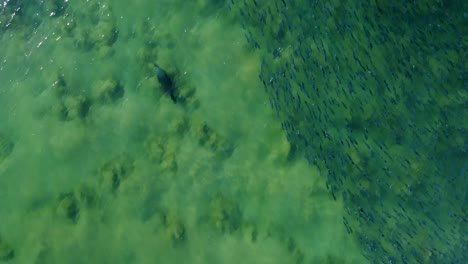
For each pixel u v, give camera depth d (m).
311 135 7.84
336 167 7.72
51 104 8.12
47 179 7.77
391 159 7.77
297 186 7.64
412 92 7.92
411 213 7.61
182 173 7.75
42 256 7.43
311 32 8.15
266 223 7.54
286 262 7.41
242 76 8.02
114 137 7.93
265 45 8.11
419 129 7.82
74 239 7.49
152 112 8.00
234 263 7.43
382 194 7.68
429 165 7.72
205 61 8.15
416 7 8.13
